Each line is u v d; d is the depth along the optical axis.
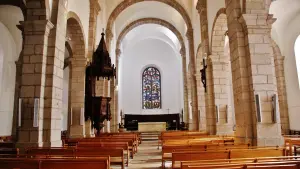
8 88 15.56
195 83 20.12
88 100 14.28
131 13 25.44
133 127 31.77
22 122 8.52
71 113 13.55
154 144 17.62
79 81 13.91
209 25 15.19
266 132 8.47
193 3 20.47
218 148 6.81
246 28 9.14
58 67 9.60
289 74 16.70
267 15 9.25
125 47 32.28
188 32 21.20
